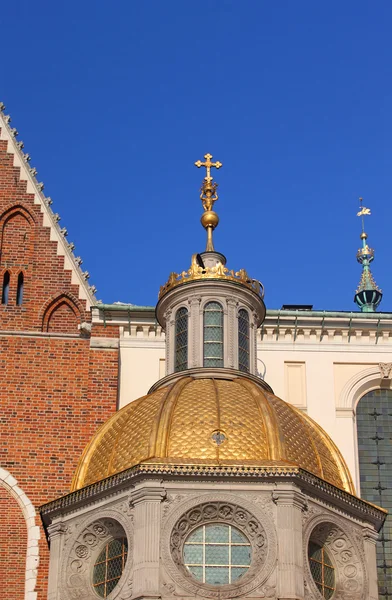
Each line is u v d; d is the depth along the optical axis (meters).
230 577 32.22
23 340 43.75
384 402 46.19
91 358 43.75
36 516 40.97
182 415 34.84
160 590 31.44
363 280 52.72
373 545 34.72
